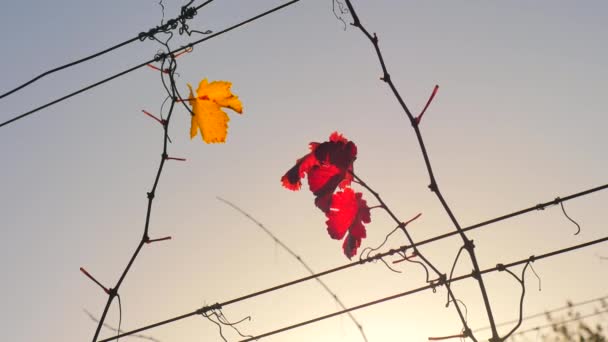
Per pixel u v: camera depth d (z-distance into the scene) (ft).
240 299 5.66
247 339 5.64
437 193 4.72
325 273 5.46
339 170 4.81
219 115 4.84
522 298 4.86
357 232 4.81
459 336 4.78
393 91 4.71
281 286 5.59
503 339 4.72
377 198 4.85
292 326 5.62
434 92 4.67
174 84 5.28
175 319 5.72
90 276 5.31
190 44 5.57
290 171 4.83
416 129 4.70
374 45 4.73
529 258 5.02
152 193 5.28
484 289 4.69
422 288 4.94
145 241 5.29
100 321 5.27
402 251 5.07
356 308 5.50
